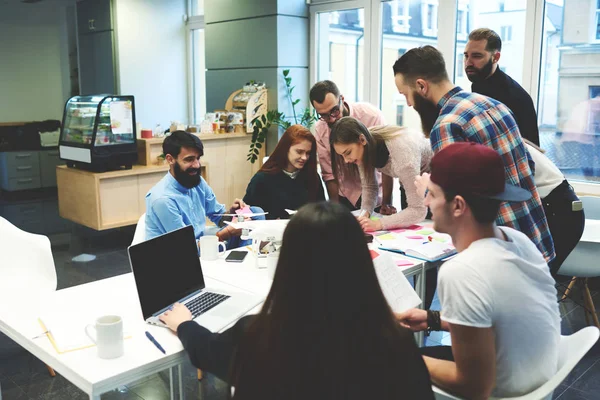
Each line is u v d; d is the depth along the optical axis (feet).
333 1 18.79
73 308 6.82
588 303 11.27
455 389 5.02
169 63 25.44
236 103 20.36
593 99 13.50
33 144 26.12
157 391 9.48
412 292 6.98
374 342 3.50
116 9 23.63
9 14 26.84
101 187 16.98
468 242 4.94
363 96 18.49
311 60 19.95
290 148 11.02
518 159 7.50
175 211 9.15
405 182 9.55
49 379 9.86
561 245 8.68
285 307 3.48
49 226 20.36
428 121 8.02
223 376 4.66
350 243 3.50
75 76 27.99
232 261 8.68
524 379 5.01
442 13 15.67
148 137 18.40
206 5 21.63
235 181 20.25
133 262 6.33
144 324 6.32
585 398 9.28
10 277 9.16
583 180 14.02
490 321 4.65
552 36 13.85
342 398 3.43
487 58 10.62
